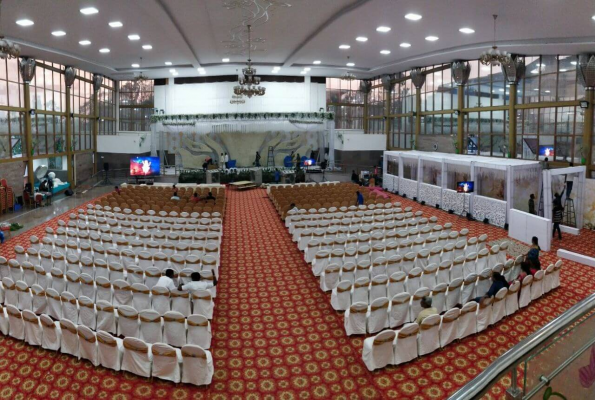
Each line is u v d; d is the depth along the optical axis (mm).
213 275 8711
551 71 18125
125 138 27359
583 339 2533
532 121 19062
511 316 7918
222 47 20875
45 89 22422
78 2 12914
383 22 15156
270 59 24516
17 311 6934
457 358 6512
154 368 5906
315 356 6660
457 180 18094
